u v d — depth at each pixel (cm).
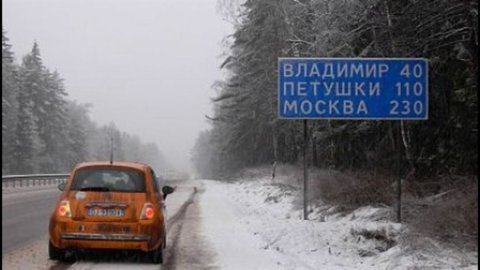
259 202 2845
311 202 2080
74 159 10306
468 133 1538
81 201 1106
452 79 1642
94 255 1209
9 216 2014
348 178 1998
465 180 1466
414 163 1833
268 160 5550
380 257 1179
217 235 1614
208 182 7100
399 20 1742
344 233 1393
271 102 3759
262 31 3603
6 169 7556
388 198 1708
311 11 2603
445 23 1583
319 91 1636
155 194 1161
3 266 1089
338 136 2436
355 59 1628
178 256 1253
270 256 1270
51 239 1113
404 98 1602
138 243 1100
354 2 1928
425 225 1184
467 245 1108
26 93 8012
